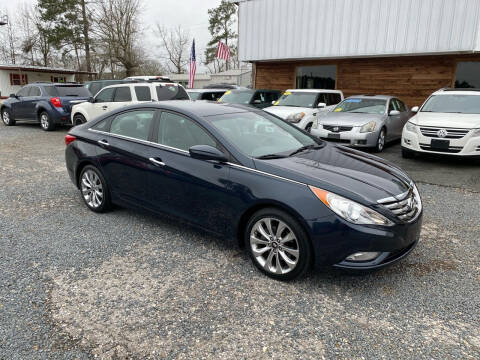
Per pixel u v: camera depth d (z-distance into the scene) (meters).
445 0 9.98
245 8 13.91
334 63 13.41
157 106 4.13
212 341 2.46
